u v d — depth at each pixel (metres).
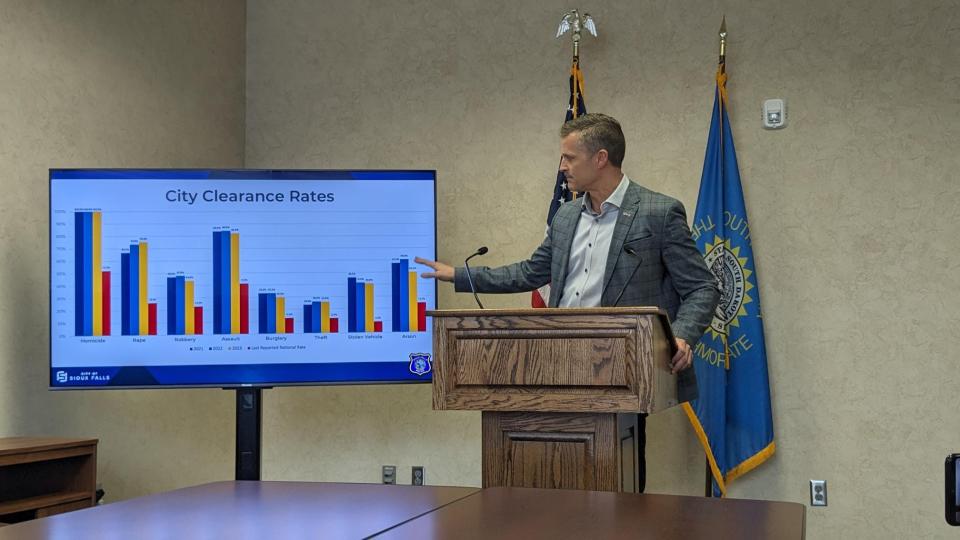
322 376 3.67
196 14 4.42
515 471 2.29
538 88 4.43
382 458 4.55
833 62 4.06
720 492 3.94
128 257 3.54
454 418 4.48
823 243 4.04
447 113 4.54
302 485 1.87
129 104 4.02
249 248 3.64
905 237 3.96
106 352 3.50
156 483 4.07
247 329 3.62
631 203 2.90
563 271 2.99
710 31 4.22
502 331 2.28
